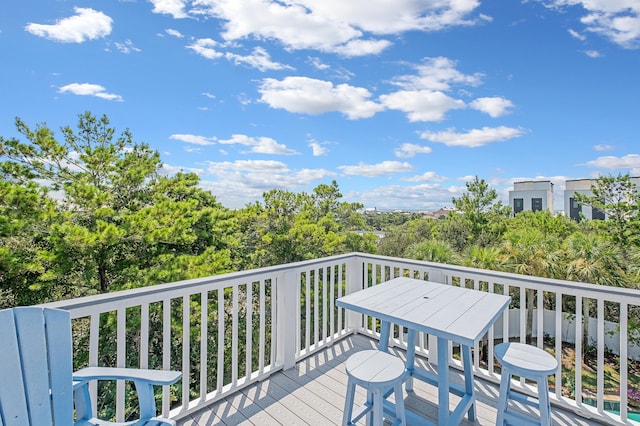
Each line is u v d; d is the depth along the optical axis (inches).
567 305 437.4
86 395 55.8
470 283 324.5
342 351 119.2
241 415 82.0
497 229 700.0
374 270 128.0
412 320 66.1
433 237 647.1
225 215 421.4
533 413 82.7
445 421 70.8
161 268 292.7
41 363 50.1
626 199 579.8
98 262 273.4
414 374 87.7
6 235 221.3
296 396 90.6
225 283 89.0
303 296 354.0
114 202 311.0
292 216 532.1
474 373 100.7
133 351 278.8
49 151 289.1
